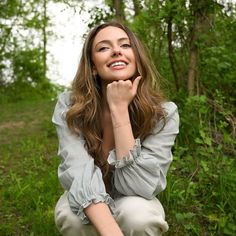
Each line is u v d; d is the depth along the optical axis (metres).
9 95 13.22
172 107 2.55
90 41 2.57
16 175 4.72
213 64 4.66
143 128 2.45
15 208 3.77
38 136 6.50
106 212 2.20
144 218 2.24
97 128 2.53
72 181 2.35
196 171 3.67
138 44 2.56
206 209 3.35
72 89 2.61
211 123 4.46
